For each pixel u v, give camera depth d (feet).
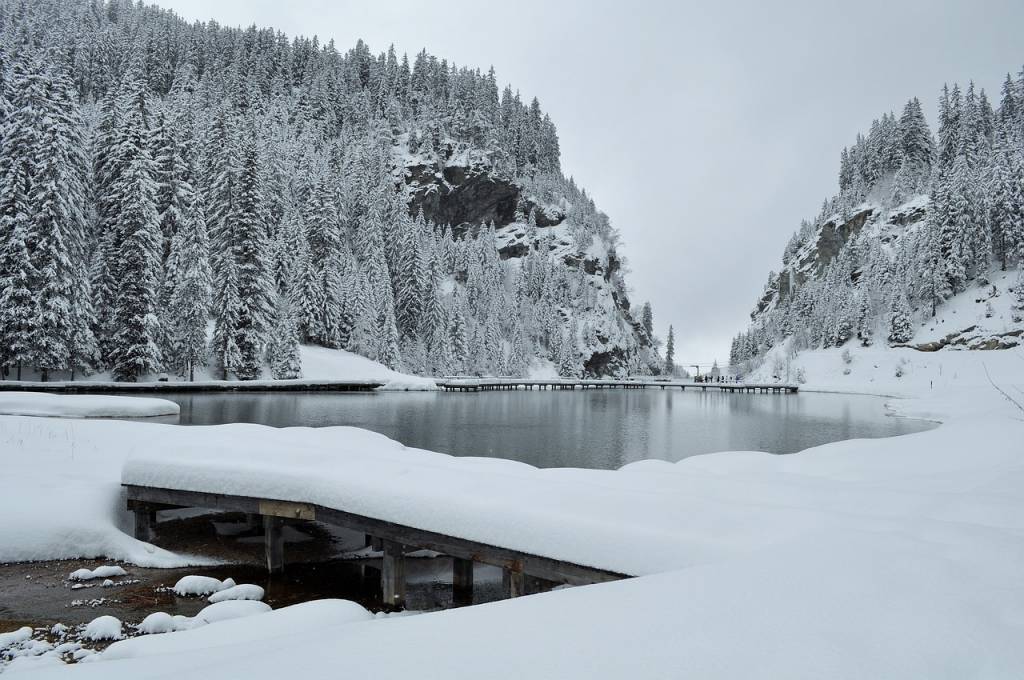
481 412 126.93
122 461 43.11
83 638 22.03
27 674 11.34
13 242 110.22
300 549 35.06
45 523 31.19
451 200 445.37
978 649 8.98
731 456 39.88
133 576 29.35
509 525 23.18
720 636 9.52
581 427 103.40
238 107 327.26
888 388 249.55
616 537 20.66
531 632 10.01
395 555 26.99
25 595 26.23
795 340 355.97
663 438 90.17
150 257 128.06
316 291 194.29
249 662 9.23
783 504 23.47
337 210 218.18
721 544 18.76
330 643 9.96
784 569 13.20
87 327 120.67
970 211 296.30
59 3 339.77
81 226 121.49
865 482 30.66
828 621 10.09
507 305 352.08
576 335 390.01
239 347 154.10
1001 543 15.49
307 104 395.75
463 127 471.21
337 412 111.04
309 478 29.45
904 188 428.97
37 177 114.11
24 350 112.16
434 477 28.53
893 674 8.18
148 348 127.54
